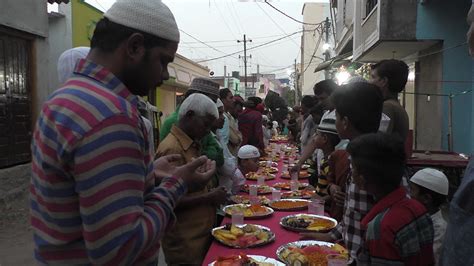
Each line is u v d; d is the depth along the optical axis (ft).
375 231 5.87
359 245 6.82
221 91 18.81
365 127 7.48
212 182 9.75
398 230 5.76
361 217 6.84
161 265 13.32
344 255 6.98
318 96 16.07
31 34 22.86
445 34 23.66
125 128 3.71
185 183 4.61
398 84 10.34
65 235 3.80
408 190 6.83
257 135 23.31
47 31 24.45
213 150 9.95
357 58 33.96
